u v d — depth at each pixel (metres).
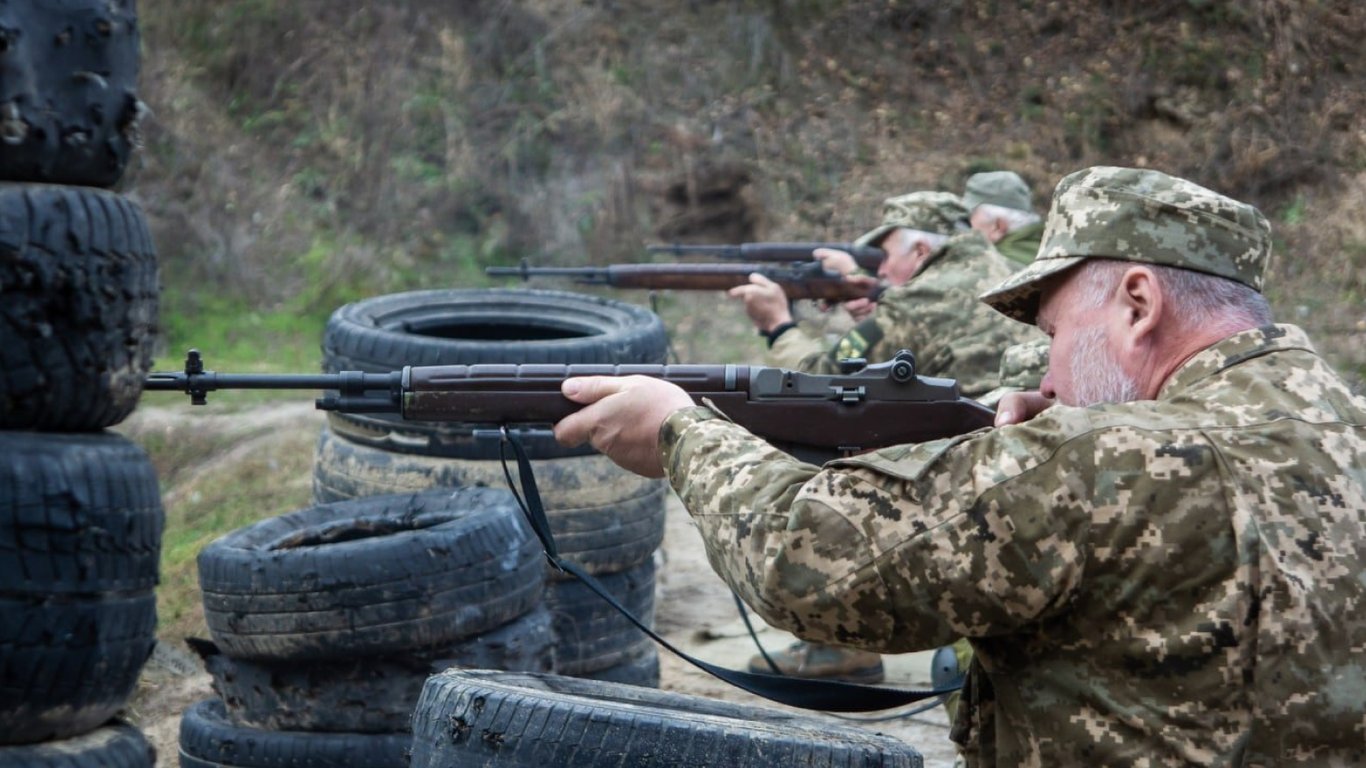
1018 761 2.19
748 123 15.09
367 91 15.38
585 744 2.70
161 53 15.34
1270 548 2.03
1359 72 13.05
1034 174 13.72
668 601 7.21
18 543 2.77
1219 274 2.24
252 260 14.09
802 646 6.06
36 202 2.74
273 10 15.86
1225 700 2.04
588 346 5.45
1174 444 2.07
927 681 6.08
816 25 15.65
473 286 14.27
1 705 2.82
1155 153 13.32
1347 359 10.36
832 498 2.13
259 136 15.33
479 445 5.45
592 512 5.55
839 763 2.70
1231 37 13.73
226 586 4.28
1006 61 14.64
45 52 2.72
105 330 2.86
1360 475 2.11
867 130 14.73
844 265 7.35
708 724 2.71
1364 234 11.70
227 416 10.23
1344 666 2.04
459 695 2.88
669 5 16.47
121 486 2.91
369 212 14.74
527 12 16.27
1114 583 2.06
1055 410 2.13
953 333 6.01
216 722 4.45
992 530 2.06
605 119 15.30
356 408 3.01
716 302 13.58
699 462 2.35
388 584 4.18
